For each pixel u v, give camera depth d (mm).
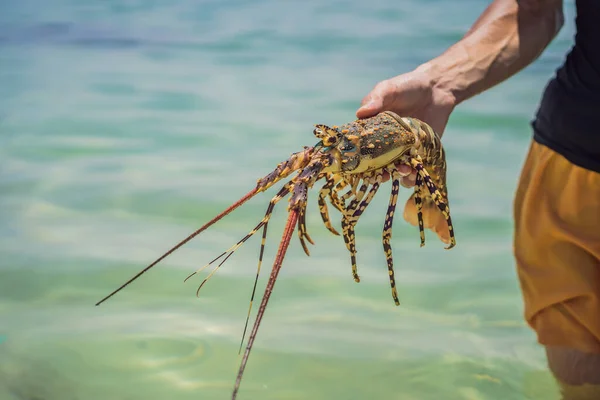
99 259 5566
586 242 3373
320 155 2824
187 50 12727
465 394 3990
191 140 8188
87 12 15703
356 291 5121
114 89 10469
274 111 9148
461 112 8812
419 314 4840
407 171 3012
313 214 6332
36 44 13289
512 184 6820
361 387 4047
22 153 7859
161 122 8867
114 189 6844
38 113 9305
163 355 4367
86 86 10648
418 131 3047
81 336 4570
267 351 4398
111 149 7949
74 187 6910
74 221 6227
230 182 6965
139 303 4996
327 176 2934
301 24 14195
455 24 13688
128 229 6082
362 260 5566
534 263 3576
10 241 5867
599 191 3289
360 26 13852
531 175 3516
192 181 7000
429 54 11781
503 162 7355
